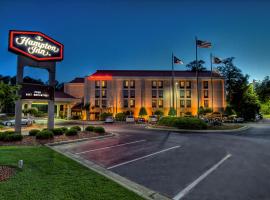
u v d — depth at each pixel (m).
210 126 26.98
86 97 55.97
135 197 5.08
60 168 7.36
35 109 51.44
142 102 55.16
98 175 6.67
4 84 7.49
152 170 7.91
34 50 15.76
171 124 26.98
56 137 14.83
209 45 28.14
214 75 57.19
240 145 13.87
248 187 6.21
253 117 49.50
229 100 63.31
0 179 5.99
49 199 4.77
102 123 40.91
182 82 55.72
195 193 5.78
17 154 9.44
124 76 55.62
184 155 10.56
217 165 8.68
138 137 17.67
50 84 16.81
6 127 27.33
